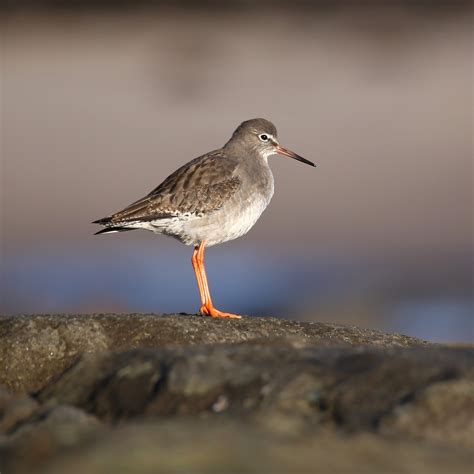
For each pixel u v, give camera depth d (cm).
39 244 2098
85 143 2938
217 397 579
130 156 2816
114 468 416
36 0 4741
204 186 1068
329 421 548
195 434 453
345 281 1900
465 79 3678
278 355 618
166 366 615
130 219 1055
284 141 2934
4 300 1777
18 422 574
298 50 4303
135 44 4353
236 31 4666
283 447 449
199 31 4669
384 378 576
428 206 2383
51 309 1733
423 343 896
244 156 1148
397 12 4688
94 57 4144
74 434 475
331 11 5003
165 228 1075
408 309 1747
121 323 816
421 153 2820
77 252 2050
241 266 1970
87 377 642
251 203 1105
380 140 2953
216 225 1077
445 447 499
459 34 4453
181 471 415
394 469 445
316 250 2080
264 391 575
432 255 2053
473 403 546
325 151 2838
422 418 538
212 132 3075
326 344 817
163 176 2650
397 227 2233
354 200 2427
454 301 1791
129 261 1994
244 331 841
